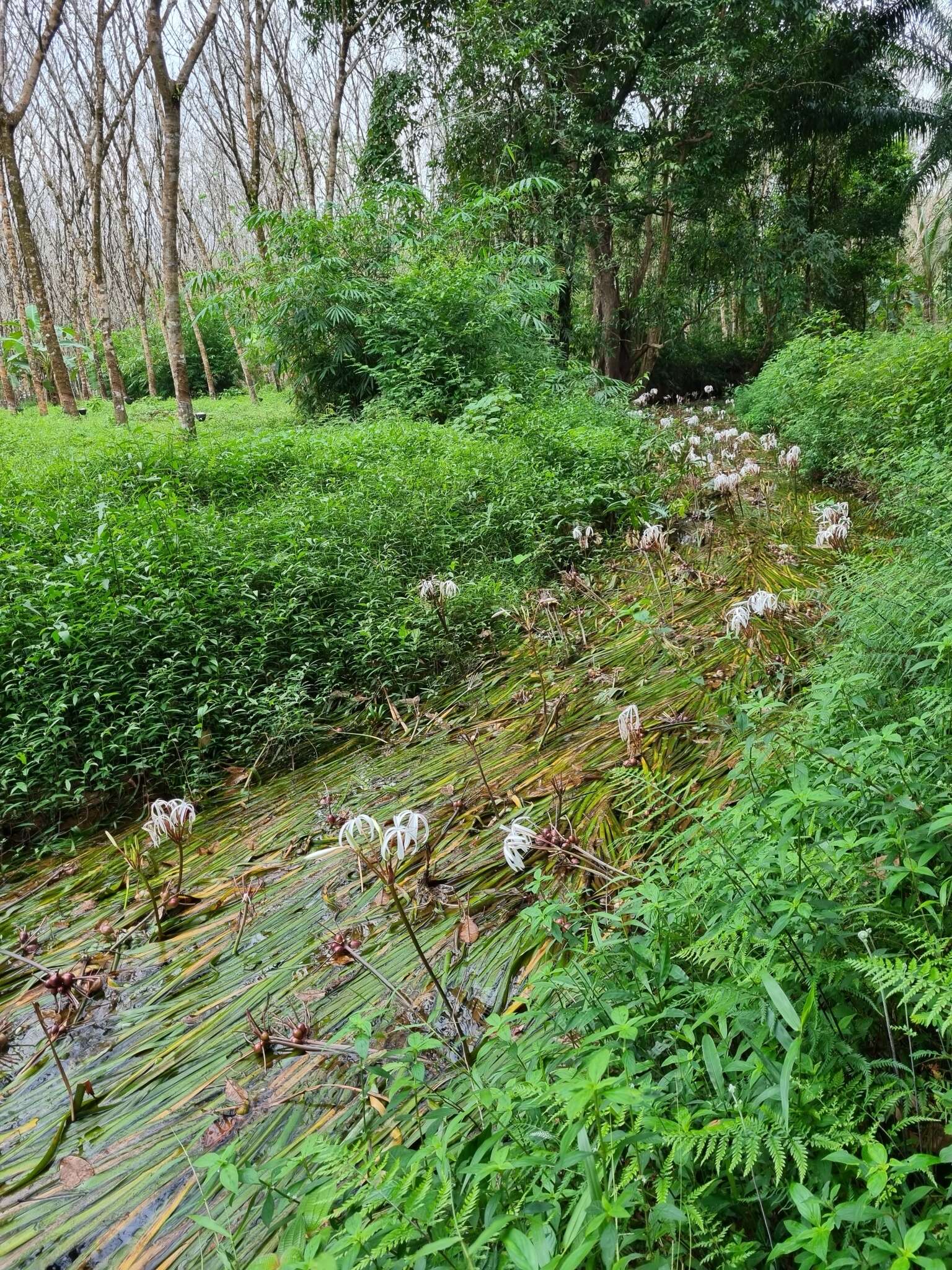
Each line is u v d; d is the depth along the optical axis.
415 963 2.20
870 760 1.76
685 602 4.41
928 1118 1.20
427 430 7.68
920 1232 0.93
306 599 4.52
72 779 3.39
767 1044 1.35
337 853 2.85
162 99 9.15
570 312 17.08
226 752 3.80
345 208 13.02
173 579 4.31
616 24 15.25
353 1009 2.08
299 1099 1.83
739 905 1.49
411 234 12.02
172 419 14.82
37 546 4.84
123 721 3.58
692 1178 1.20
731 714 2.83
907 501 4.25
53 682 3.67
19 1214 1.68
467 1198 1.19
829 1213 1.11
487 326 10.38
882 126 19.70
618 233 20.42
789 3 16.95
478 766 3.08
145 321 23.83
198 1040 2.11
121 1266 1.52
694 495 6.23
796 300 19.25
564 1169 1.20
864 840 1.47
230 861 3.01
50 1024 2.30
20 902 3.00
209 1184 1.64
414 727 3.81
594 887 2.29
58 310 32.03
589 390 11.86
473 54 15.03
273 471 6.90
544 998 1.88
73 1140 1.86
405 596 4.79
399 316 10.55
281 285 10.90
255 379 26.62
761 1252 1.12
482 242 13.12
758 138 19.59
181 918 2.72
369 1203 1.19
